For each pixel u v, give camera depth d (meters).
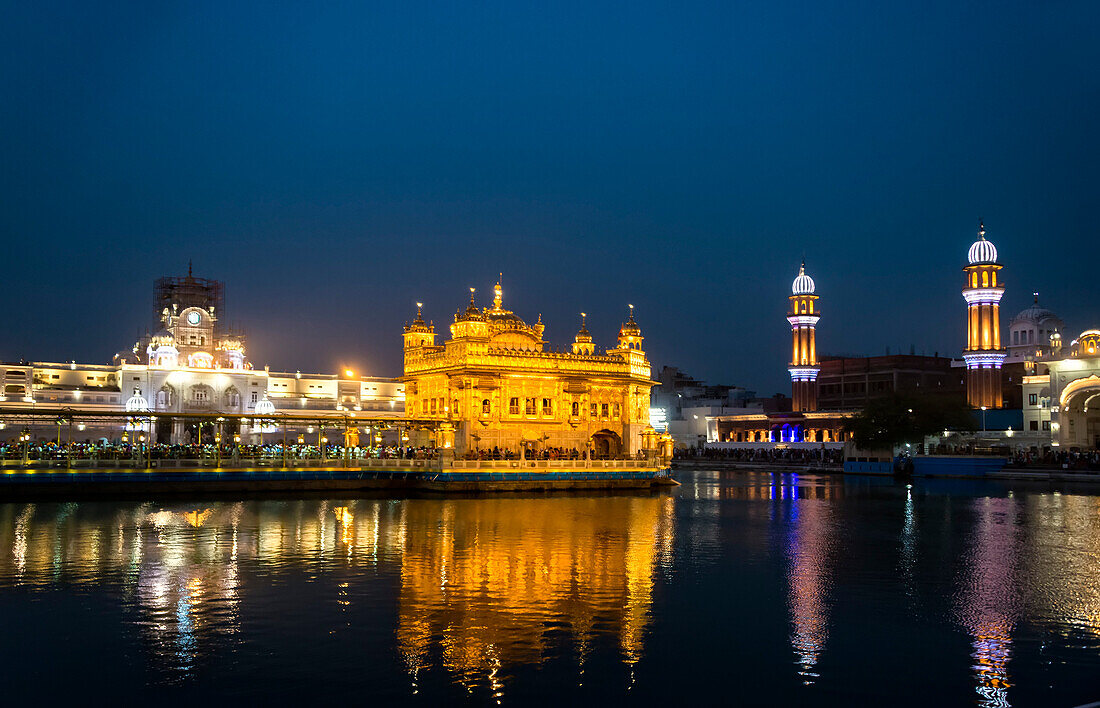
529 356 94.12
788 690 26.09
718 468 148.38
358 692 25.58
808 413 156.50
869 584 39.59
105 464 73.50
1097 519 63.81
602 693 25.73
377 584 38.41
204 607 34.25
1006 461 109.81
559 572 41.62
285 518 60.47
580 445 96.69
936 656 29.09
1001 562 45.25
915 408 120.50
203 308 152.50
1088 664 28.36
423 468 84.00
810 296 168.62
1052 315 161.38
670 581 39.84
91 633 30.75
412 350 103.56
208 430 133.38
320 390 151.50
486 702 24.98
